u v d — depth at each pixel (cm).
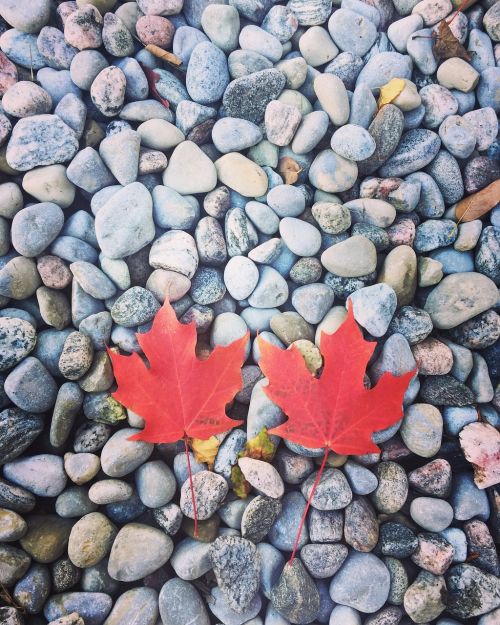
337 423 32
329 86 38
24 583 32
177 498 35
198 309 36
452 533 35
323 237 38
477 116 40
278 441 35
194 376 32
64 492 34
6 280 34
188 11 40
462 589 34
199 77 38
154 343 32
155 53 39
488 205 38
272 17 40
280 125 38
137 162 37
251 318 37
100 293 35
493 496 36
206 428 32
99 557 33
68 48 38
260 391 35
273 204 38
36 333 36
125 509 34
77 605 32
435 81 41
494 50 41
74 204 39
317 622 34
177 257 36
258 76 38
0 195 36
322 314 37
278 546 34
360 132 37
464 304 37
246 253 38
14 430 34
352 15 40
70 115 37
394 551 34
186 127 39
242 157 38
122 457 33
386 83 40
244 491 34
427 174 39
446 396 36
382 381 32
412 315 36
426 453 35
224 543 33
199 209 39
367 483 34
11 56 39
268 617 33
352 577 33
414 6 41
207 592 34
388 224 38
